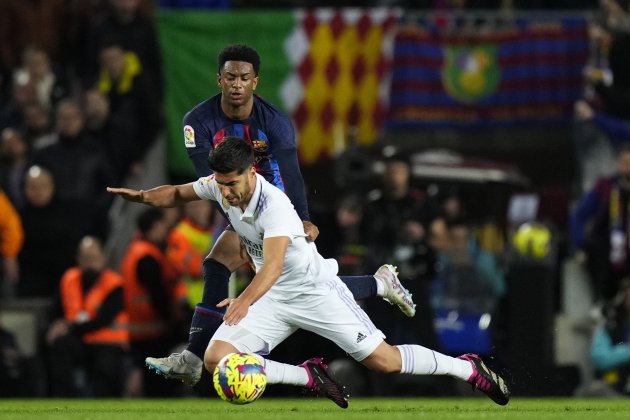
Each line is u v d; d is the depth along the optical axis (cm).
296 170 2705
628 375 4569
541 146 5659
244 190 2411
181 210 4969
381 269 2892
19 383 4494
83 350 4525
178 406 3369
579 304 5000
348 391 4328
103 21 5412
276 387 4494
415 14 5497
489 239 5131
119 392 4550
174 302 4606
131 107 5219
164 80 5359
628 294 4578
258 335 2555
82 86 5488
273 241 2408
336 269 2603
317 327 2580
